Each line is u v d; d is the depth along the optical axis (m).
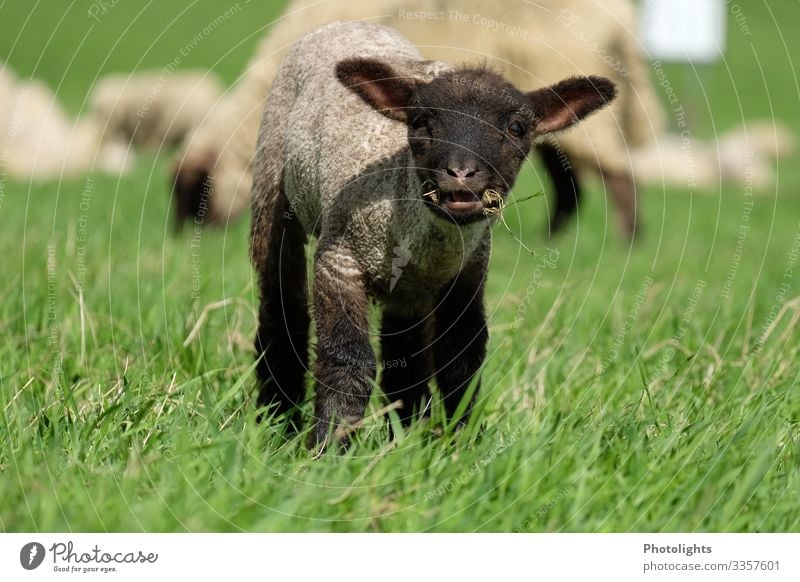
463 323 15.09
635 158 37.88
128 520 11.48
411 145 14.43
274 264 16.58
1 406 13.89
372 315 17.31
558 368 16.81
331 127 15.26
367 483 12.25
